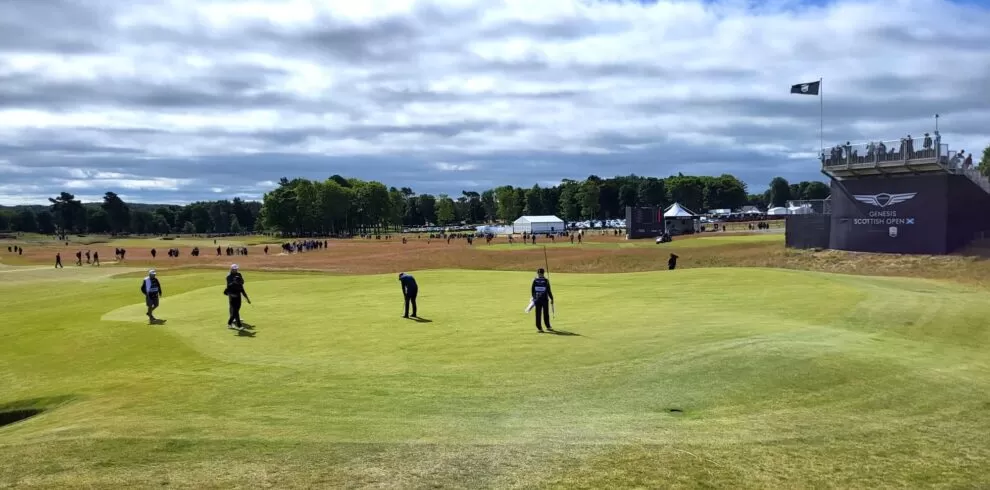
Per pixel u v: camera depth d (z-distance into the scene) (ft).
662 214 339.77
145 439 32.12
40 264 304.50
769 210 570.46
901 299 84.23
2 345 75.10
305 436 32.76
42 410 47.47
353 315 83.76
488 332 67.41
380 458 28.73
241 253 358.84
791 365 47.29
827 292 91.50
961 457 30.25
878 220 162.09
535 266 229.04
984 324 69.26
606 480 25.86
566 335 63.67
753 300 86.48
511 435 32.73
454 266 242.17
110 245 504.43
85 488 25.13
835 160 168.86
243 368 54.39
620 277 128.67
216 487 25.13
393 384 46.62
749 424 34.81
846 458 29.55
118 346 68.23
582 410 38.60
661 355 51.85
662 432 33.09
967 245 149.18
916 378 45.27
